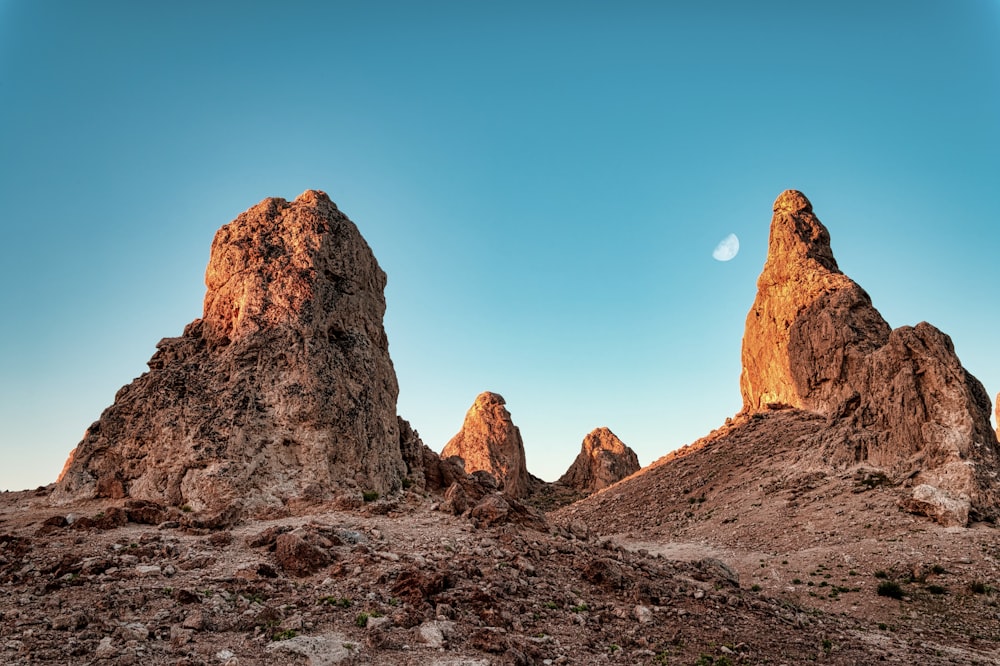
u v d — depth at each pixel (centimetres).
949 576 3894
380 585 2081
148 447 3123
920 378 5919
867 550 4456
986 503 4838
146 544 2320
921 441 5634
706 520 6081
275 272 3600
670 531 6106
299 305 3472
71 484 3095
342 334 3625
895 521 4844
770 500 5928
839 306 7925
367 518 2864
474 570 2275
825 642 2239
